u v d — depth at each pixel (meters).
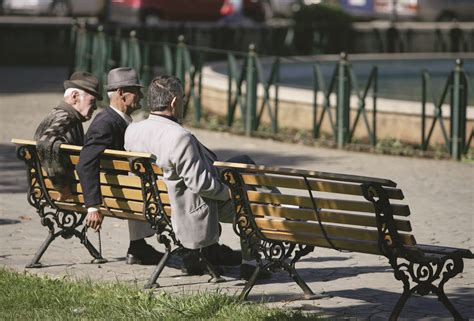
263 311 14.14
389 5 84.69
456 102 30.62
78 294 15.02
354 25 72.19
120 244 19.39
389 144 32.47
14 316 13.84
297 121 35.25
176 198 15.58
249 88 34.84
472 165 29.80
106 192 16.58
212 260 17.33
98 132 16.34
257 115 36.16
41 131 17.19
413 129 32.34
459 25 73.69
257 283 16.48
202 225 15.66
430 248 14.35
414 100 38.00
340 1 85.69
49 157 16.67
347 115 32.53
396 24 76.38
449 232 20.80
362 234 13.88
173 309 14.20
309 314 14.09
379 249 13.52
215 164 14.65
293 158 30.50
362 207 13.72
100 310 14.20
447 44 70.50
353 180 13.44
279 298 15.41
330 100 34.19
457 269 14.19
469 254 14.19
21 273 16.39
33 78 54.22
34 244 19.12
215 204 15.78
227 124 35.88
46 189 17.25
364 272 17.36
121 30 60.41
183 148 15.33
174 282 16.44
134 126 16.08
